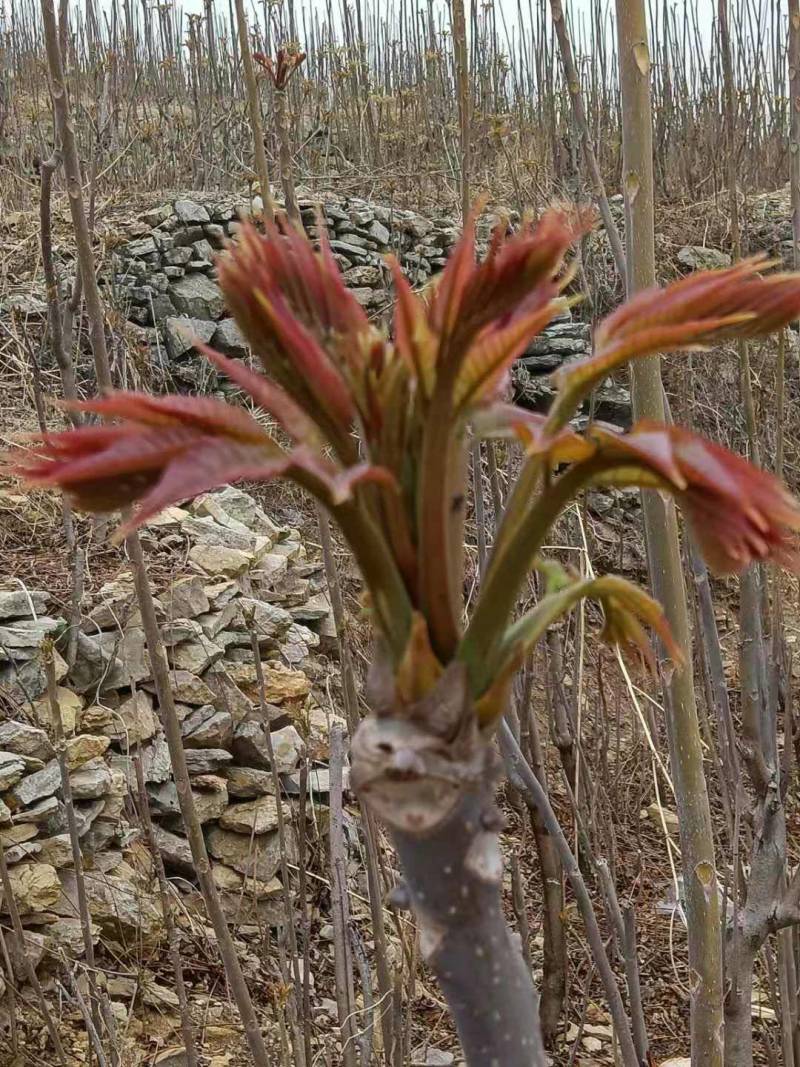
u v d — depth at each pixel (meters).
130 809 3.85
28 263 6.70
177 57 11.31
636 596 0.71
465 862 0.64
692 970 1.52
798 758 3.61
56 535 4.59
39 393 3.29
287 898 2.27
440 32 10.66
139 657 4.05
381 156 10.16
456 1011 0.66
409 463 0.65
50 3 1.58
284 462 0.58
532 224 0.74
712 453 0.60
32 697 3.73
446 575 0.63
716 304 0.66
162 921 3.64
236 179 8.97
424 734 0.62
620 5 1.39
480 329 0.61
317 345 0.63
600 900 3.85
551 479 0.66
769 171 10.24
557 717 2.37
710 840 1.50
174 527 4.89
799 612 2.56
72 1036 3.18
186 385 6.89
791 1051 2.32
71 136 1.58
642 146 1.38
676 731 1.47
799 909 1.69
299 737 4.29
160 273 7.06
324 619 5.18
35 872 3.38
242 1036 3.25
